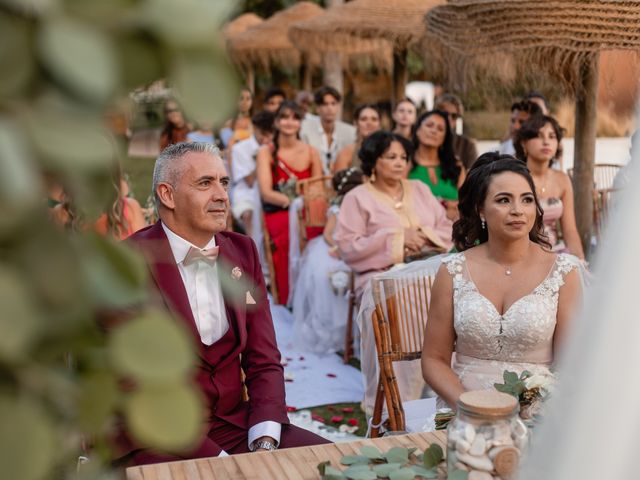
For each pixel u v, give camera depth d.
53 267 0.58
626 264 0.96
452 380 3.07
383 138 5.61
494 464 1.78
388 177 5.63
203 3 0.60
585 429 0.98
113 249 0.63
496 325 3.08
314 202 7.17
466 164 7.65
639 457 0.96
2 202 0.53
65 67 0.54
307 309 6.32
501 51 4.84
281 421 2.89
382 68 12.62
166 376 0.60
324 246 6.42
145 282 0.66
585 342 0.99
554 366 3.07
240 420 2.92
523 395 2.30
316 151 7.86
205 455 2.65
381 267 5.51
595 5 4.43
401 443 2.23
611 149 9.81
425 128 6.41
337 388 5.42
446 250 5.42
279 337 6.57
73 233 0.62
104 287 0.62
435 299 3.21
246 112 10.48
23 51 0.55
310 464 2.10
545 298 3.09
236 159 8.45
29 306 0.56
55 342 0.60
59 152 0.55
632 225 0.97
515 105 7.40
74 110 0.56
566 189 5.79
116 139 0.61
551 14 4.54
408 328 3.56
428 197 5.78
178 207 2.85
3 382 0.59
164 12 0.59
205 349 2.87
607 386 0.96
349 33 8.57
